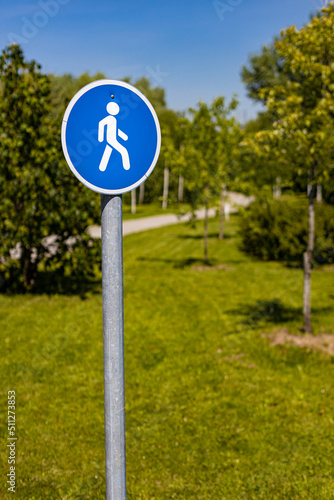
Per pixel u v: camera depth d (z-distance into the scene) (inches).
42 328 327.3
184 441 181.6
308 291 306.2
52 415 202.8
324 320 346.3
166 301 414.9
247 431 187.6
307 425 191.0
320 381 235.5
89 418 199.9
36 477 157.4
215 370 252.8
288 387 229.3
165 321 350.6
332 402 211.5
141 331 326.3
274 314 368.8
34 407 209.8
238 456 170.2
